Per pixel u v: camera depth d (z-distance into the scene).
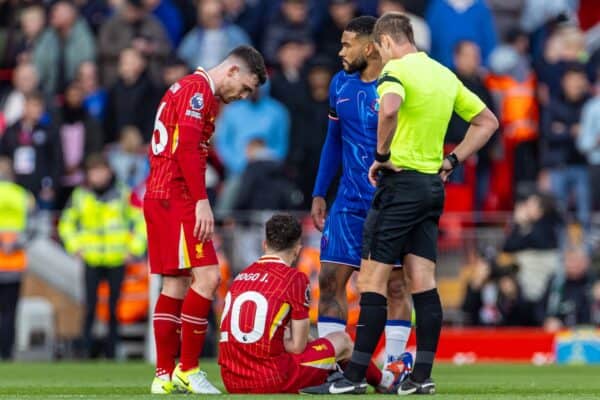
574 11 69.69
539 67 62.56
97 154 54.84
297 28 65.00
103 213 54.34
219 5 65.19
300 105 61.06
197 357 28.72
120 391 30.58
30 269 57.72
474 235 54.69
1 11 72.00
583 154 60.66
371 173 27.03
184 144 28.19
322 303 31.39
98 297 54.72
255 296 27.50
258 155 59.94
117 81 63.97
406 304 31.14
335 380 27.45
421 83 27.14
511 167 61.72
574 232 54.28
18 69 66.62
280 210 57.94
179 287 29.27
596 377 38.78
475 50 59.22
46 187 62.12
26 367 47.72
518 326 54.03
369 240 27.33
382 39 27.67
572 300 53.69
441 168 27.98
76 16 68.31
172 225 28.59
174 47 68.75
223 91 29.02
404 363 29.28
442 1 64.00
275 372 27.39
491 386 32.97
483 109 28.03
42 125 62.25
